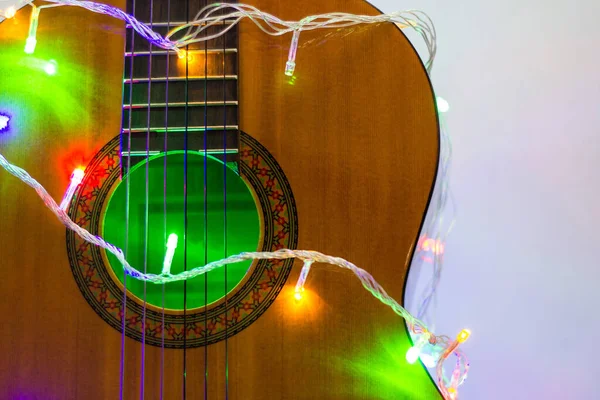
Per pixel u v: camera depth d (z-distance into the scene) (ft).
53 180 1.74
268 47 1.76
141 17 1.79
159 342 1.68
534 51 2.24
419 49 2.26
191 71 1.76
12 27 1.77
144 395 1.67
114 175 1.74
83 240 1.71
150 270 2.03
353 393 1.66
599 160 2.19
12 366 1.68
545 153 2.21
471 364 2.17
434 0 2.27
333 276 1.69
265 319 1.68
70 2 1.76
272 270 1.70
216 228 2.04
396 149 1.72
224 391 1.66
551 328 2.17
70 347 1.68
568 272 2.18
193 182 2.04
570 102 2.21
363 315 1.67
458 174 2.22
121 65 1.77
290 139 1.73
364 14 1.76
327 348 1.67
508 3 2.25
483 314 2.18
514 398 2.16
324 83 1.74
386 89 1.74
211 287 2.03
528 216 2.19
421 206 1.70
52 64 1.76
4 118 1.75
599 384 2.15
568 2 2.24
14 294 1.70
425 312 2.04
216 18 1.73
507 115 2.22
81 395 1.67
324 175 1.72
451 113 2.23
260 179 1.73
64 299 1.69
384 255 1.69
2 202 1.72
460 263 2.19
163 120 1.75
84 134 1.75
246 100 1.75
